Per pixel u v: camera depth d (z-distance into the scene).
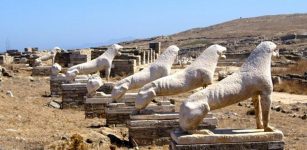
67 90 24.88
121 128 18.88
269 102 12.23
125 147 15.80
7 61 47.28
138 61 43.31
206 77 15.62
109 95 21.88
